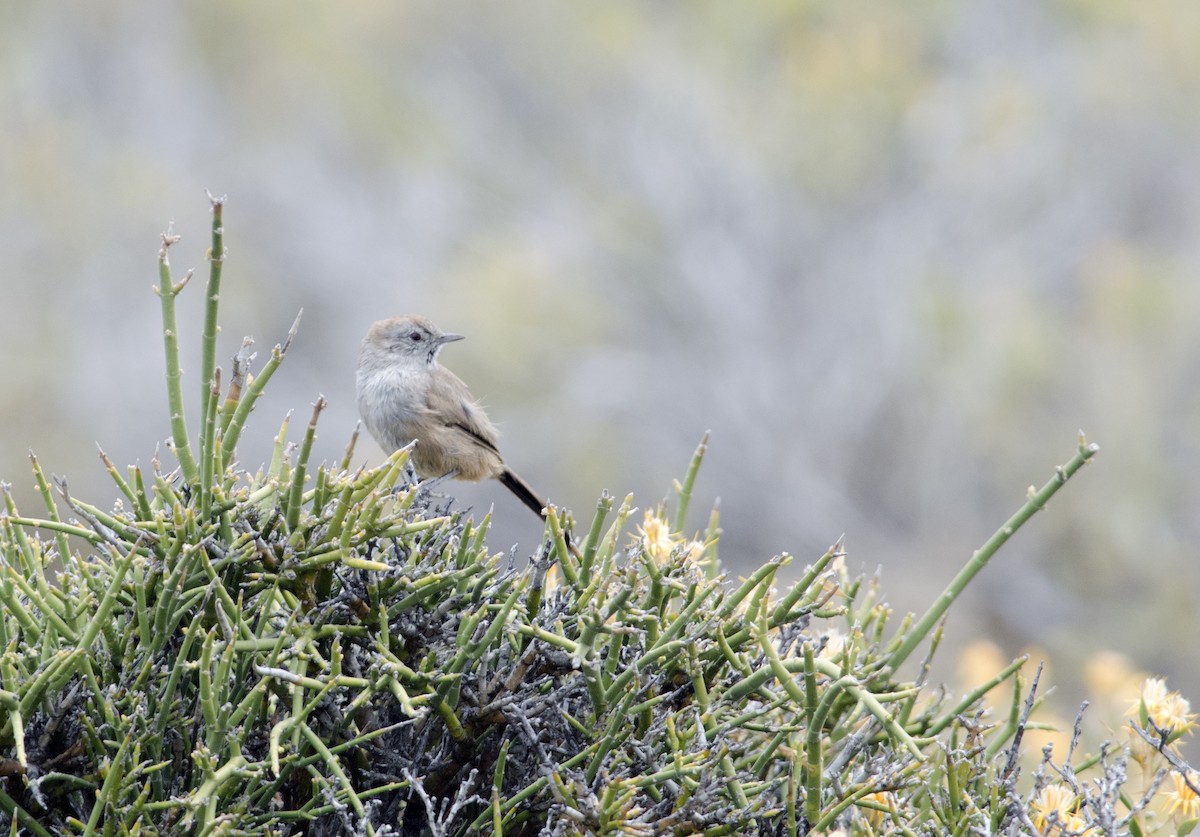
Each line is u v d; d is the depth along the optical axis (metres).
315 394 21.39
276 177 24.09
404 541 3.72
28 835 3.19
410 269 22.97
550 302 20.64
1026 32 23.25
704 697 3.35
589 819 3.03
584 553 3.51
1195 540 17.34
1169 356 18.67
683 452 20.02
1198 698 15.90
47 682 3.01
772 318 21.20
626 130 23.19
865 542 19.09
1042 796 3.46
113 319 21.78
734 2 23.66
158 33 25.89
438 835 3.04
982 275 20.97
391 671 3.15
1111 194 21.73
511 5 24.92
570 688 3.32
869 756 3.56
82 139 24.45
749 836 3.28
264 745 3.23
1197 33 22.17
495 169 23.81
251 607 3.41
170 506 3.31
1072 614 17.22
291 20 25.55
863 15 23.52
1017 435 18.66
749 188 21.98
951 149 21.94
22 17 25.95
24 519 3.22
